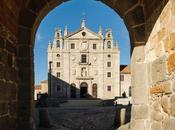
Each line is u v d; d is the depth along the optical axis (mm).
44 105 37750
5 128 5348
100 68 60938
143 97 6379
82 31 61156
